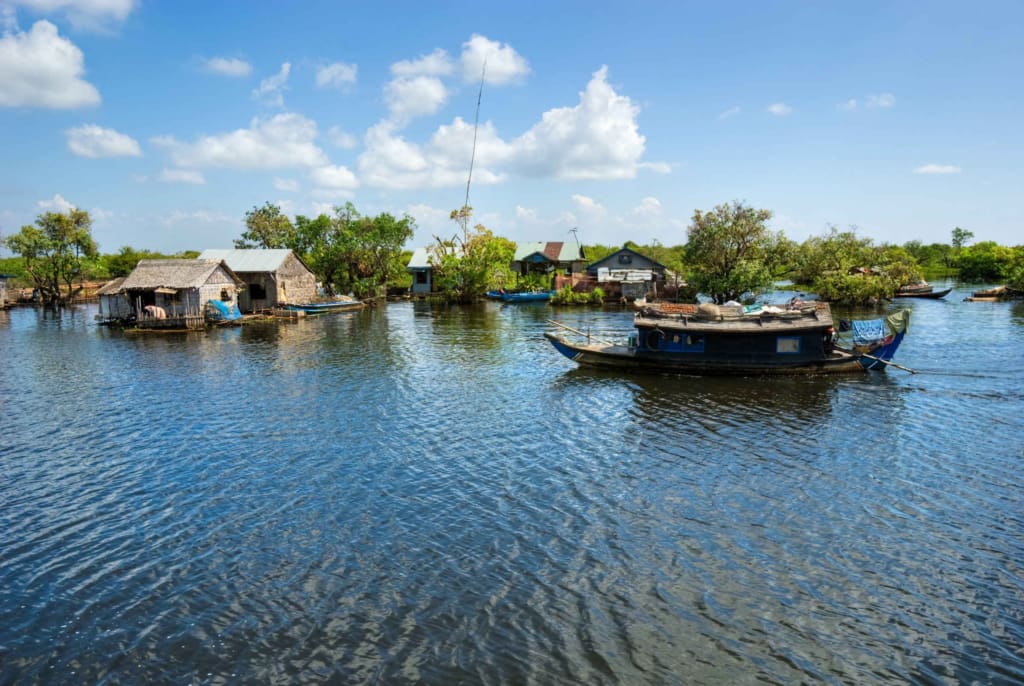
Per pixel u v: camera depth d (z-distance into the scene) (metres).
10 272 99.94
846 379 28.27
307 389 27.36
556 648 10.18
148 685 9.50
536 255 85.56
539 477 17.06
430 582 12.02
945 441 19.73
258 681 9.52
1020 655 10.01
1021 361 31.39
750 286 59.62
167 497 16.03
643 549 13.18
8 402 25.52
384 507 15.24
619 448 19.42
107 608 11.40
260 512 15.08
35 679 9.65
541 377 29.58
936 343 36.88
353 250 80.88
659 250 91.25
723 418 22.58
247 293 58.94
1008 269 91.88
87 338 44.22
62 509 15.41
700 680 9.49
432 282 83.38
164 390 27.42
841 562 12.69
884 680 9.49
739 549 13.19
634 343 31.36
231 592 11.81
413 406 24.45
